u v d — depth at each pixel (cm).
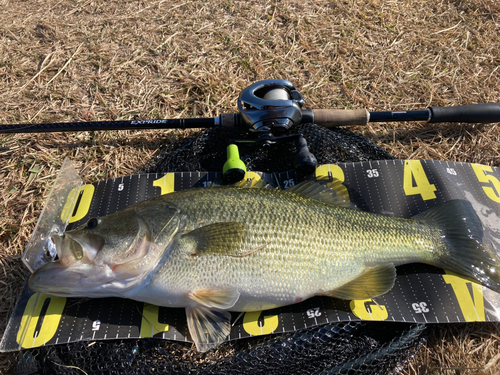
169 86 58
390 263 37
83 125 47
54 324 35
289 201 36
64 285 33
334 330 37
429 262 39
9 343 34
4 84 57
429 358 38
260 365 35
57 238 33
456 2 71
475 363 38
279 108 43
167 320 36
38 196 47
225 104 56
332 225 36
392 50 64
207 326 35
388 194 44
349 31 66
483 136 53
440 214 40
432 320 36
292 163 46
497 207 43
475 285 38
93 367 35
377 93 59
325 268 35
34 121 54
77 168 49
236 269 34
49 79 58
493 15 69
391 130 54
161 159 48
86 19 66
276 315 36
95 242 34
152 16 67
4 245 43
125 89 57
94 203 43
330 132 48
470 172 46
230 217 35
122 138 52
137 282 34
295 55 63
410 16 69
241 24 67
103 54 61
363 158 47
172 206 35
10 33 63
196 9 69
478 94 58
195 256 34
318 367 35
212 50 63
